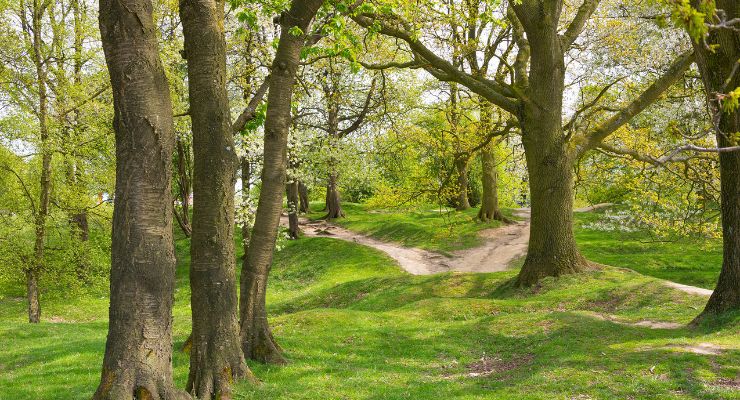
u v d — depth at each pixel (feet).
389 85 124.67
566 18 102.89
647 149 82.64
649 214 93.09
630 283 74.54
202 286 35.60
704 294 68.39
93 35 89.71
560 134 80.69
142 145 26.91
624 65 100.63
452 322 66.80
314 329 63.31
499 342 55.21
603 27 93.20
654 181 84.89
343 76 129.70
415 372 45.16
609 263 112.68
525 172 176.96
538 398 34.55
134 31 26.81
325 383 38.99
